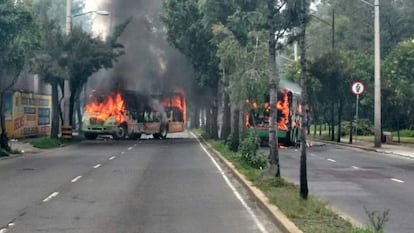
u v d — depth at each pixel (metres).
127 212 14.23
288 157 33.16
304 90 15.13
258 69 27.91
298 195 15.59
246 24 27.03
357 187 19.31
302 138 14.87
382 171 25.06
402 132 58.66
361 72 48.56
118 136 52.56
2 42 29.23
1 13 28.39
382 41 69.31
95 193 17.61
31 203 15.65
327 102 52.75
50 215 13.80
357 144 45.78
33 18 32.12
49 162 29.06
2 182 20.44
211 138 50.44
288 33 24.09
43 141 40.66
